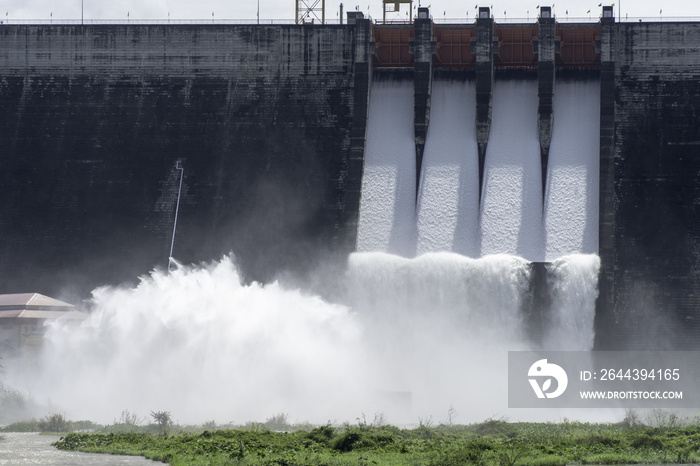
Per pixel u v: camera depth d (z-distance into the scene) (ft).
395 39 575.79
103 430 322.96
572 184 533.55
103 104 579.89
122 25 584.81
